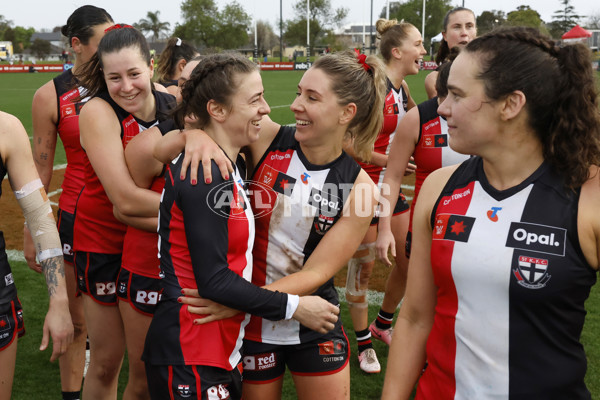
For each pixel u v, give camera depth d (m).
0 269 2.07
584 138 1.26
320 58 1.91
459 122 1.34
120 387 3.28
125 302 2.45
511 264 1.31
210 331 1.74
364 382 3.32
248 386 2.11
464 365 1.41
